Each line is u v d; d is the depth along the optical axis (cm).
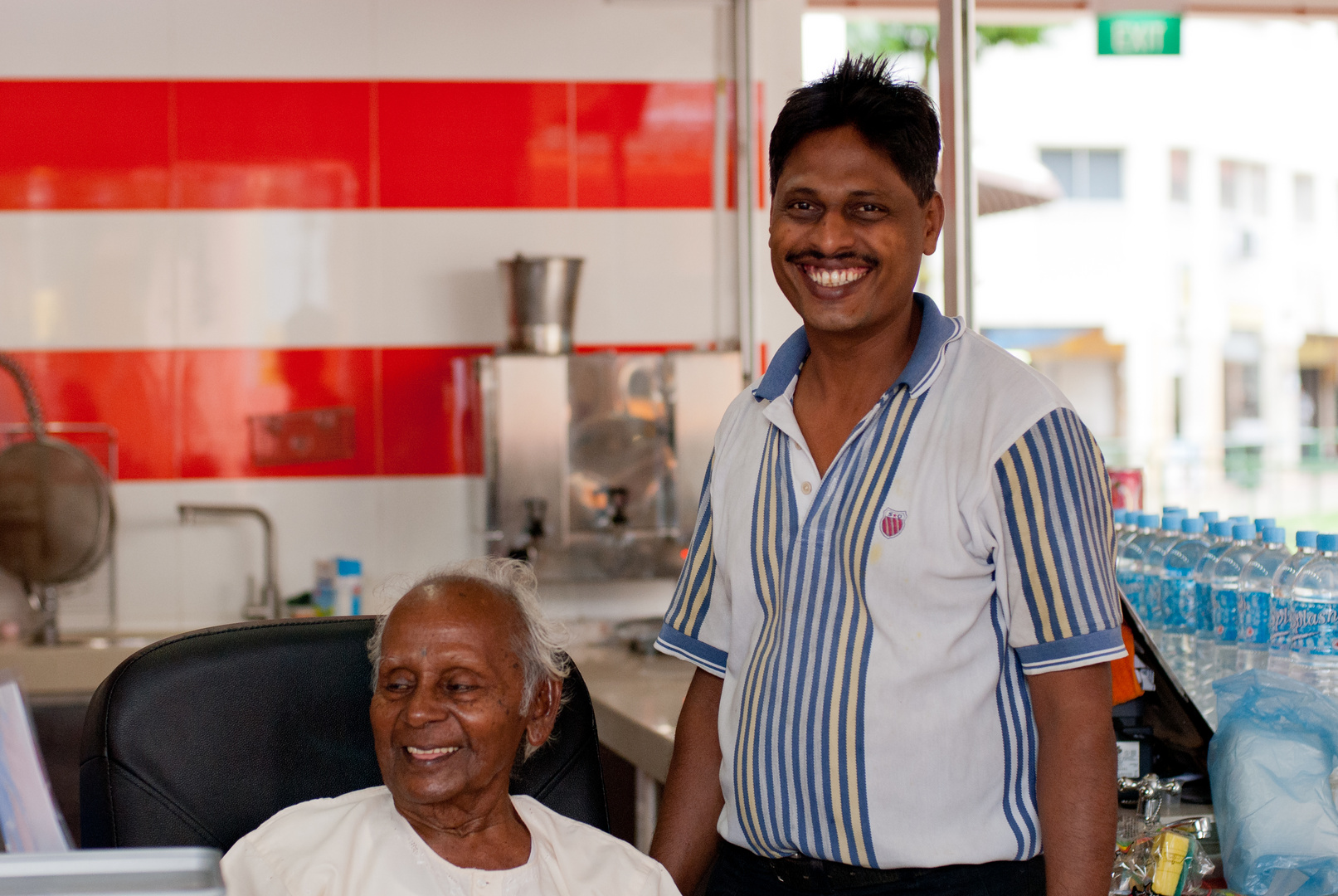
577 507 311
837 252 128
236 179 328
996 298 1237
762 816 134
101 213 324
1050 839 124
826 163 128
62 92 322
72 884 62
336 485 333
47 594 313
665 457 314
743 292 336
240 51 326
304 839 130
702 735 154
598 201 337
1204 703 193
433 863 128
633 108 337
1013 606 125
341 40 329
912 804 126
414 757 127
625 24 336
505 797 133
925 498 127
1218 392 1231
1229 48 1111
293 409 331
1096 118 1195
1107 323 1236
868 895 129
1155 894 147
